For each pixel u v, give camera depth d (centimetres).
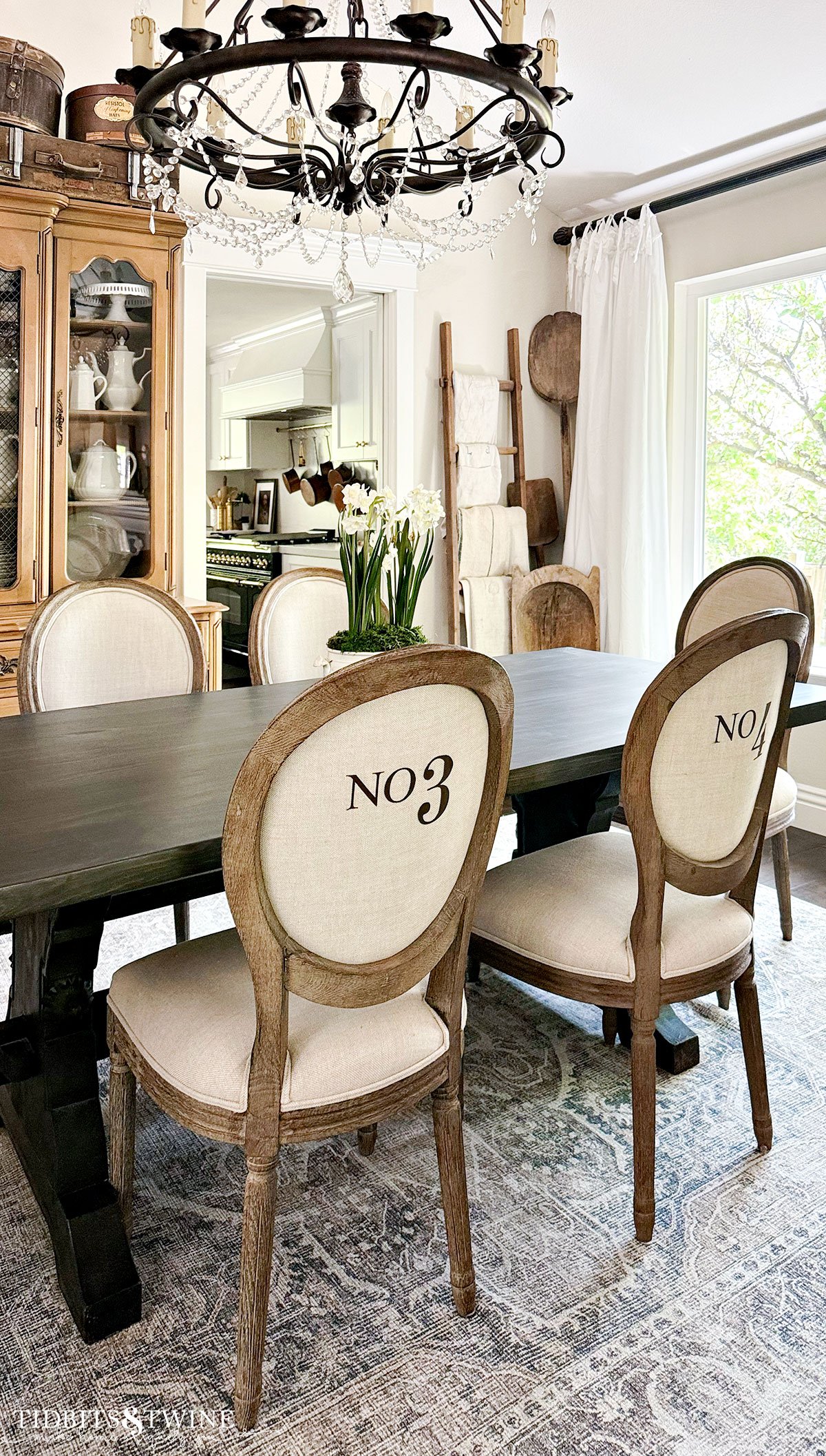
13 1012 185
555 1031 246
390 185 217
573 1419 138
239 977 155
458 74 167
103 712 229
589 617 452
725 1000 255
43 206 301
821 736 401
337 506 562
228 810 120
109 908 173
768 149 380
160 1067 143
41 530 319
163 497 342
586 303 448
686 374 444
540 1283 162
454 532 443
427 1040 148
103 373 327
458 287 443
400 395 433
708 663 157
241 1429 135
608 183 430
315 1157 197
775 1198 183
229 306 588
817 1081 221
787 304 403
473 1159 195
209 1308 156
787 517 414
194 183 363
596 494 454
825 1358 148
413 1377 144
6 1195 184
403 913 138
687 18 317
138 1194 184
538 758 183
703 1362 147
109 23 334
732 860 181
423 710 126
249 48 158
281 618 293
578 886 191
